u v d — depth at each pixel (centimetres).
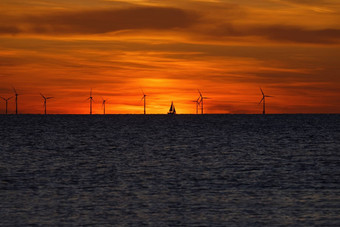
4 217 16912
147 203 19250
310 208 18438
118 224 16188
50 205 18775
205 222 16488
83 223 16275
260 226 16075
